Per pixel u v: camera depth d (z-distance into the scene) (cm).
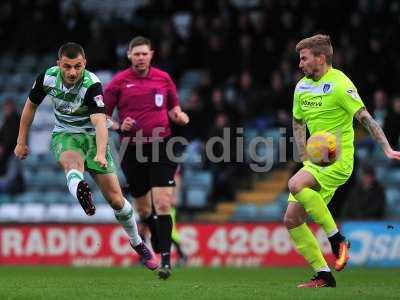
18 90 4353
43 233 3262
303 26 3903
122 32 4075
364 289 1592
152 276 2198
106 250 3216
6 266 3117
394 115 3275
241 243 3167
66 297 1412
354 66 3628
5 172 3744
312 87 1683
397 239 3083
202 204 3531
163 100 2095
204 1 4259
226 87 3847
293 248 3127
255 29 3934
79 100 1691
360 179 3384
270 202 3566
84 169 1750
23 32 4453
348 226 3119
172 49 4016
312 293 1487
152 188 2022
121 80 2102
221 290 1548
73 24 4241
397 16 3834
